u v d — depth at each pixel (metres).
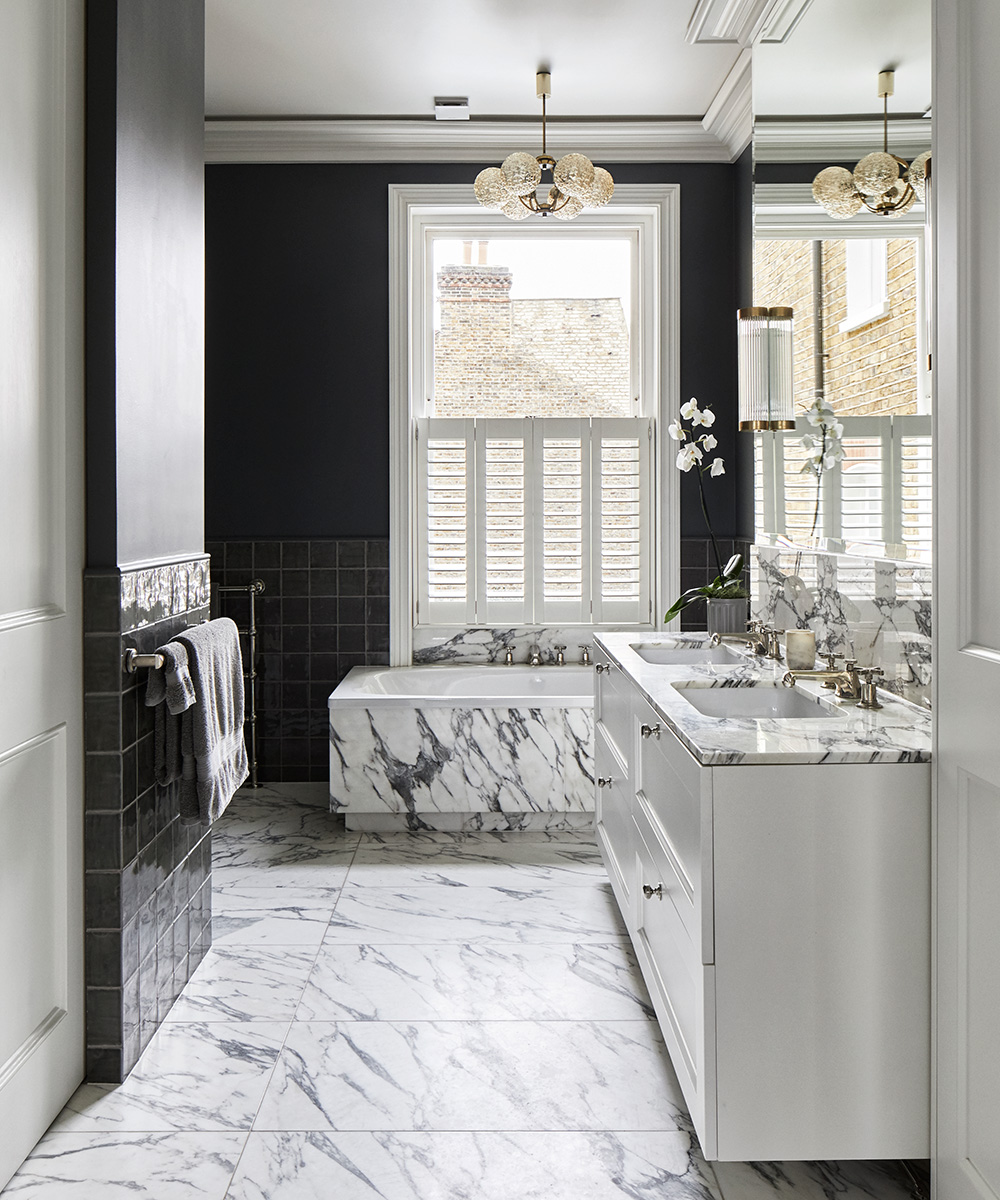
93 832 2.06
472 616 4.53
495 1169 1.81
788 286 2.84
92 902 2.07
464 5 3.23
